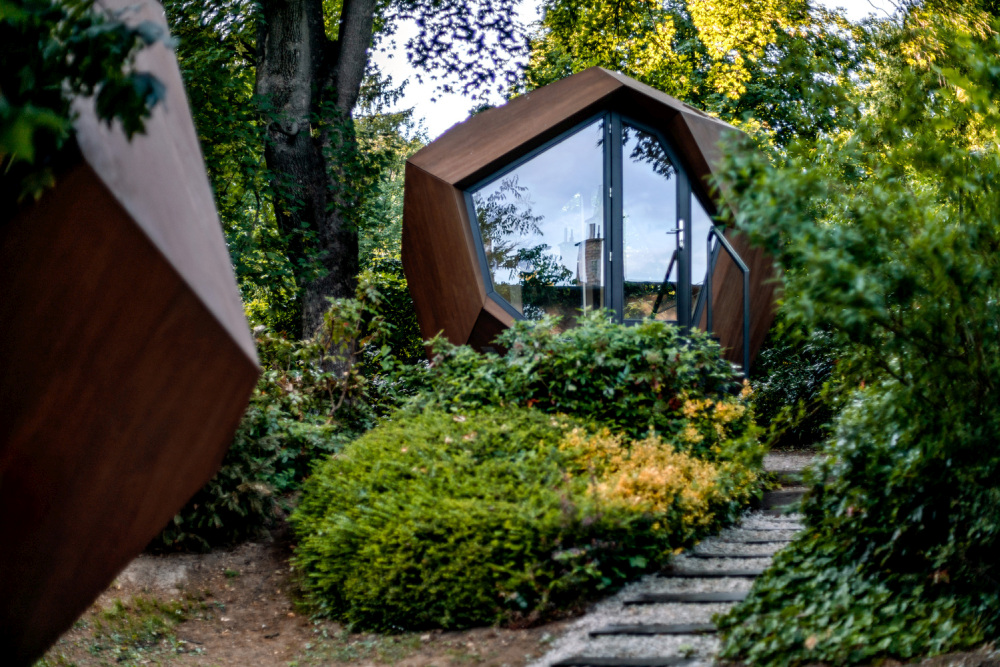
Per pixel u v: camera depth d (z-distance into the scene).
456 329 9.27
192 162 3.02
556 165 9.31
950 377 3.76
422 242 9.30
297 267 11.70
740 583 4.99
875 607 4.03
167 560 6.55
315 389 8.94
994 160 3.88
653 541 5.39
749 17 16.83
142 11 2.94
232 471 6.87
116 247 2.32
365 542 5.52
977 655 3.46
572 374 7.13
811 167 4.12
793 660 3.80
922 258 3.60
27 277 2.37
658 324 7.50
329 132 11.91
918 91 4.20
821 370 10.56
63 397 2.53
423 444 6.49
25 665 3.06
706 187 9.84
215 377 2.61
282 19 11.95
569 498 5.34
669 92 18.09
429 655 4.70
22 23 1.92
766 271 10.30
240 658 5.12
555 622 4.84
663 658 4.10
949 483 4.16
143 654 5.14
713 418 7.18
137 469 2.72
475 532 5.18
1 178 2.22
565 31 16.11
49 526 2.72
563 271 9.28
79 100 2.32
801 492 6.91
